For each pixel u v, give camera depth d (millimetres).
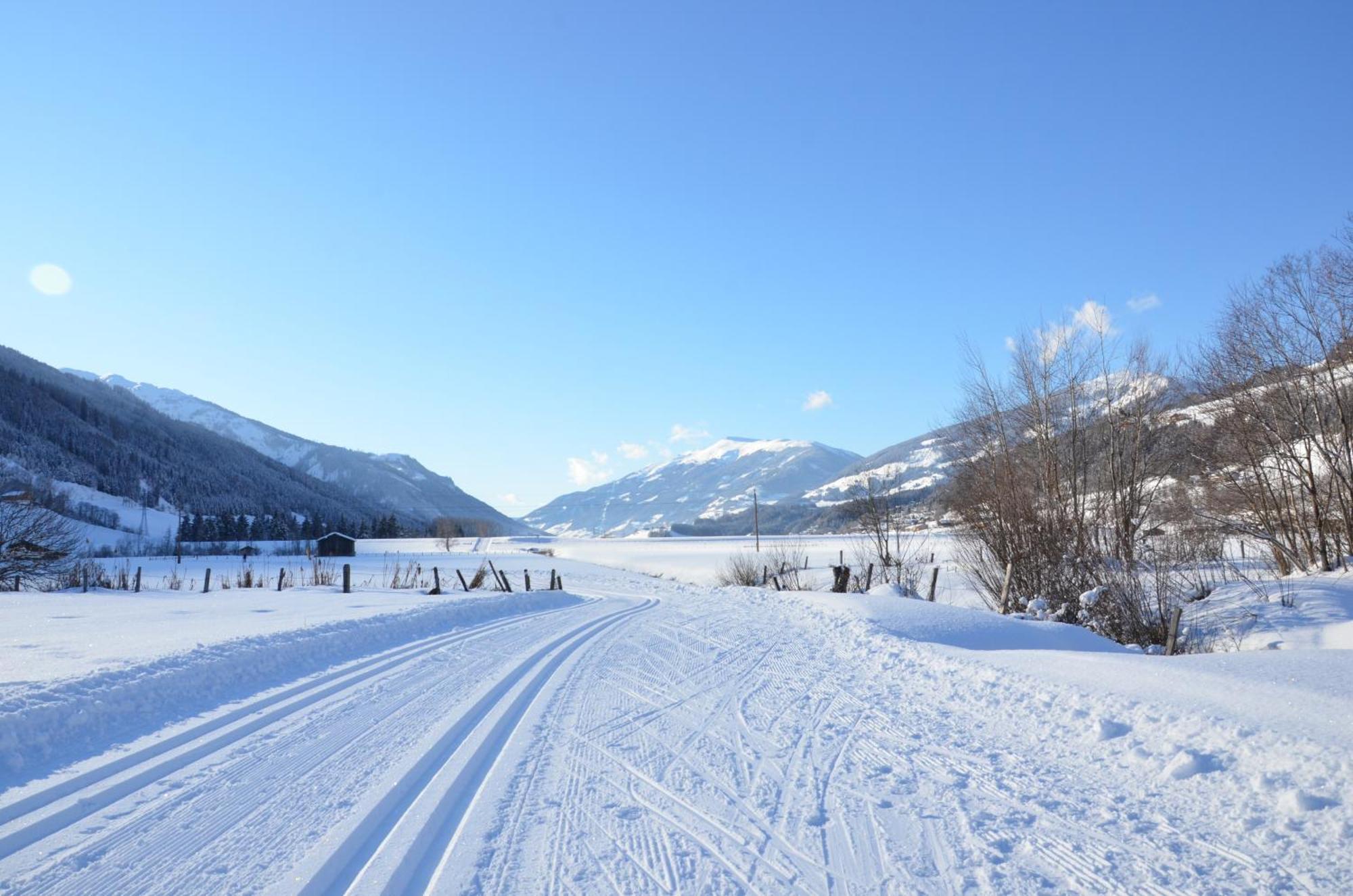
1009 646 13516
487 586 36844
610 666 11008
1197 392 25078
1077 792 5324
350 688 9102
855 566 36062
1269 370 21719
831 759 6238
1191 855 4266
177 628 13391
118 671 7895
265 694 8570
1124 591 16453
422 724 7234
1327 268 20844
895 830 4723
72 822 4738
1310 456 21562
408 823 4762
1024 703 7727
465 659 11594
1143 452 27172
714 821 4891
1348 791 4750
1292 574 21438
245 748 6395
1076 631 14477
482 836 4625
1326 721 5762
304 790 5324
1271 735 5645
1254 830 4535
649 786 5566
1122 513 24703
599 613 20953
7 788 5219
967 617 15227
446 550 98062
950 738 6820
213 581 42406
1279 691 6551
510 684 9461
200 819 4777
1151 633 15734
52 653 9570
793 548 54562
